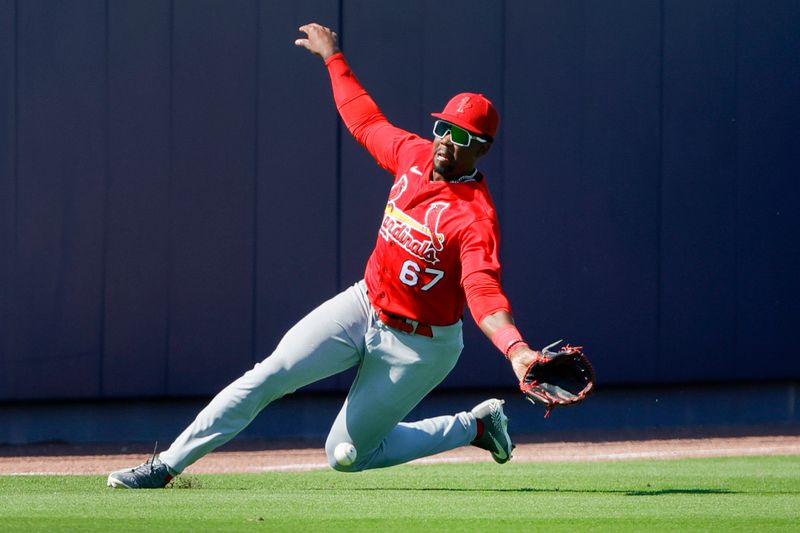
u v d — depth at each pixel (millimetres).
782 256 35562
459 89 33406
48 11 30766
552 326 34000
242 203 32094
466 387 33594
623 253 34469
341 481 22453
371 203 32875
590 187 34250
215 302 31922
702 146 34969
